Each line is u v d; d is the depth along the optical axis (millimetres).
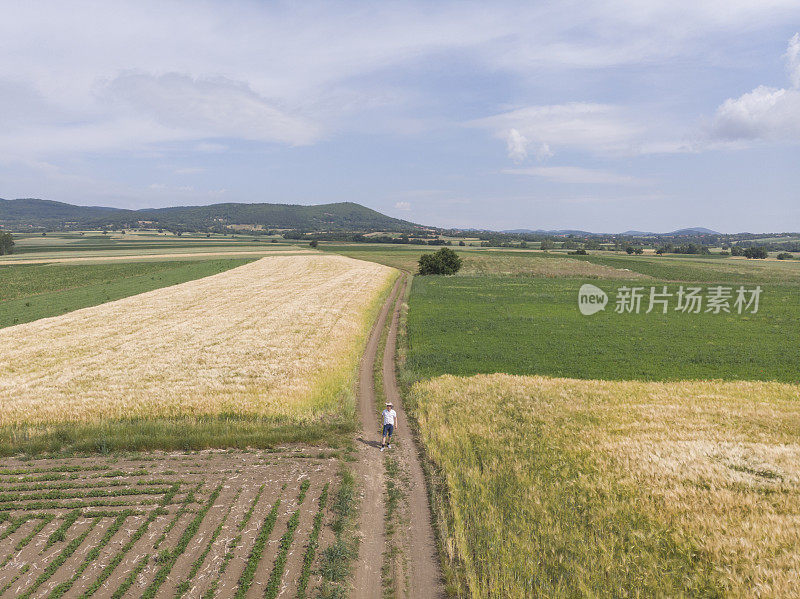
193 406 25531
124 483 18141
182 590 12453
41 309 58812
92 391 28219
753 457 19312
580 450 20172
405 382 31500
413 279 94562
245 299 64688
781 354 38688
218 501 16875
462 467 18875
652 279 100688
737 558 13008
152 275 94938
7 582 12875
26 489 17641
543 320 53094
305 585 12695
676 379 32375
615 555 13562
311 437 22188
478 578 13016
